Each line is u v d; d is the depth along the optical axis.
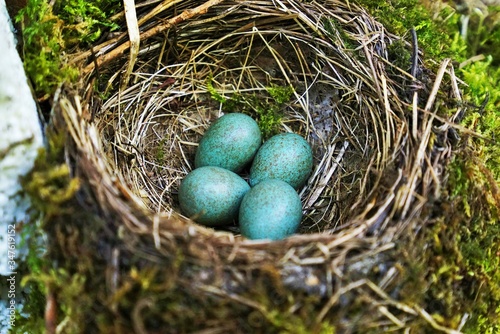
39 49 0.31
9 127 0.28
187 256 0.27
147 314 0.27
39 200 0.28
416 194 0.29
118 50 0.34
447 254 0.29
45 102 0.31
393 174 0.30
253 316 0.27
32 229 0.30
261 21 0.36
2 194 0.29
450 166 0.30
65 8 0.33
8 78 0.28
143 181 0.35
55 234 0.28
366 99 0.34
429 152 0.30
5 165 0.29
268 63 0.37
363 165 0.34
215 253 0.27
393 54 0.34
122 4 0.34
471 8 0.41
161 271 0.27
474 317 0.31
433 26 0.38
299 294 0.27
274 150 0.34
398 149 0.31
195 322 0.27
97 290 0.27
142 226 0.28
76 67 0.32
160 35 0.35
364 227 0.29
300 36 0.35
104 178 0.29
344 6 0.35
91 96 0.33
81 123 0.30
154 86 0.36
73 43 0.33
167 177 0.36
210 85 0.36
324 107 0.36
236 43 0.36
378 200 0.30
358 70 0.34
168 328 0.27
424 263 0.29
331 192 0.35
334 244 0.28
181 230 0.28
